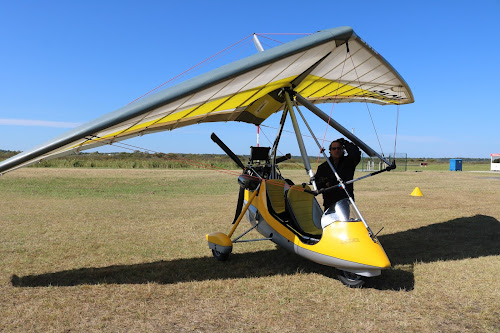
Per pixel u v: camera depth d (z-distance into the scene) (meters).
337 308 3.52
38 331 3.04
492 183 17.83
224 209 9.69
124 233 6.75
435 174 25.78
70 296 3.78
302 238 4.52
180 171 24.08
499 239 6.41
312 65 4.82
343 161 4.99
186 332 3.04
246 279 4.34
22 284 4.11
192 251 5.58
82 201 10.88
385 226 7.57
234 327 3.13
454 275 4.44
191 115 5.12
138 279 4.31
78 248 5.65
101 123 3.45
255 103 5.68
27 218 8.02
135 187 14.83
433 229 7.25
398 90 6.34
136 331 3.05
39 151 3.46
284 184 5.47
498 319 3.28
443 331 3.07
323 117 5.14
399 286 4.09
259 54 3.77
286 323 3.20
